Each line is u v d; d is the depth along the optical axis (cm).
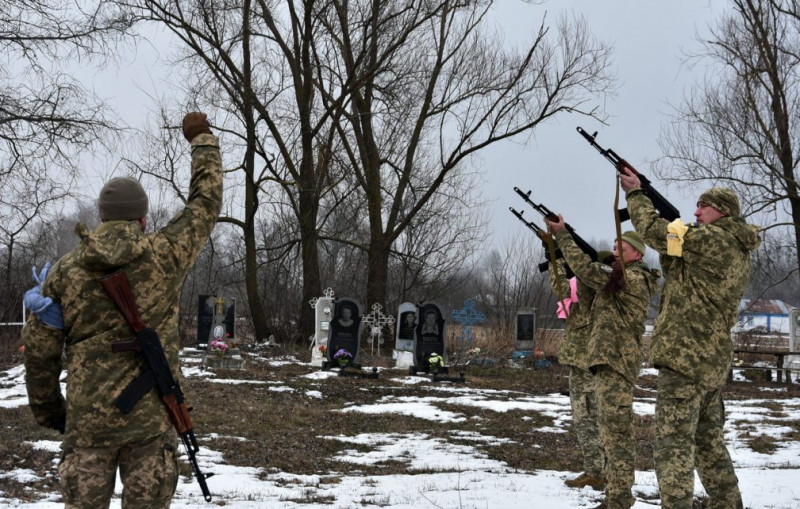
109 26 1903
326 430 1387
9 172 1900
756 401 2002
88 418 374
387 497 791
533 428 1462
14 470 888
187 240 405
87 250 381
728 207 559
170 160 3186
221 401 1631
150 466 380
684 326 543
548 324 3759
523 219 771
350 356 2325
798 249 2955
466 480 903
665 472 535
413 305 2569
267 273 4050
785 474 924
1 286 2806
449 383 2223
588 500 748
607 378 637
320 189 3158
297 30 3138
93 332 380
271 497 799
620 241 614
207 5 2936
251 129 3033
